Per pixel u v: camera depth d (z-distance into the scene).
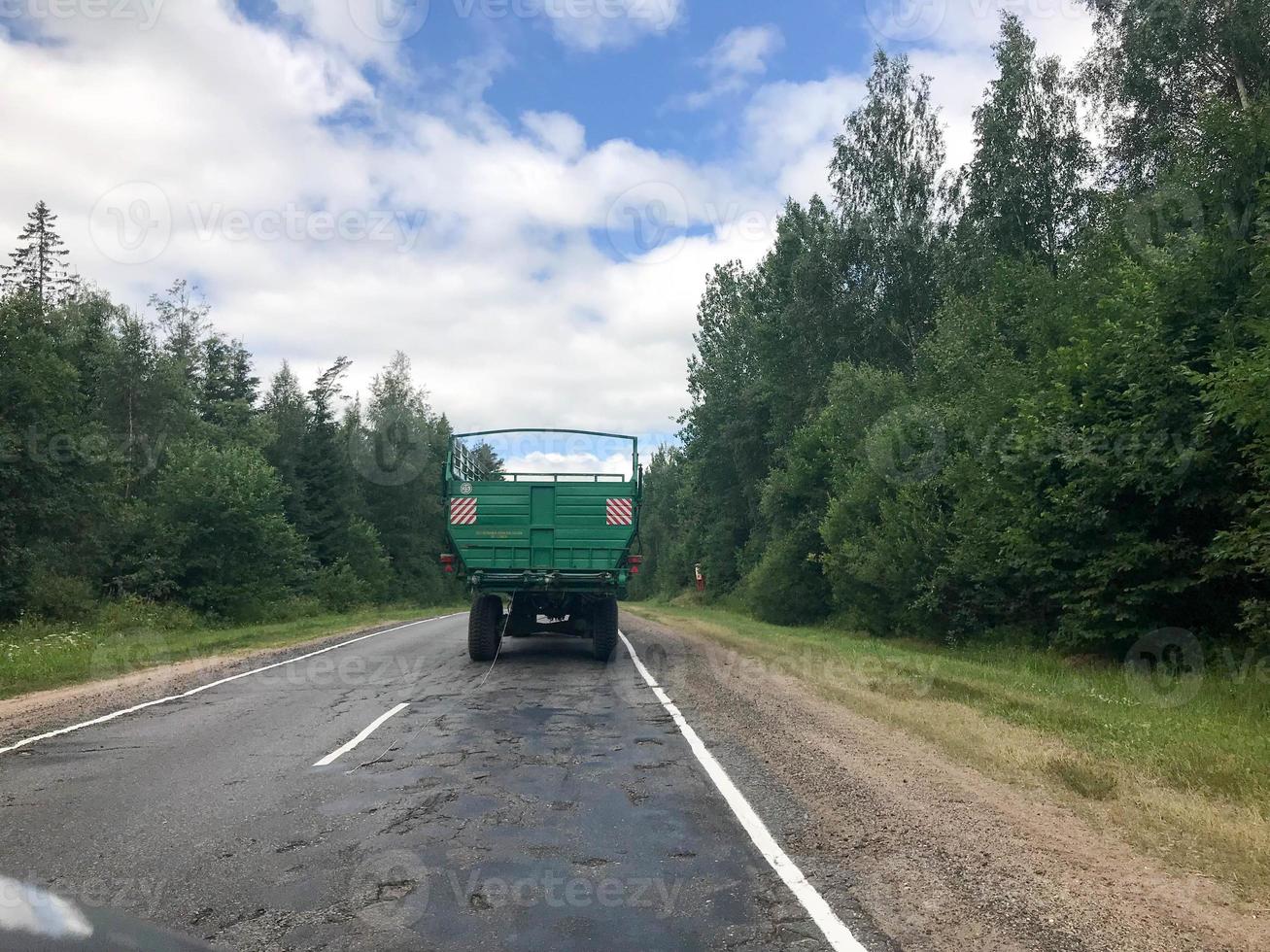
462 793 7.00
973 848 5.41
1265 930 4.18
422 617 38.94
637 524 16.30
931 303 35.09
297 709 11.18
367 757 8.33
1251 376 10.16
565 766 7.89
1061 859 5.18
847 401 29.88
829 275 36.44
